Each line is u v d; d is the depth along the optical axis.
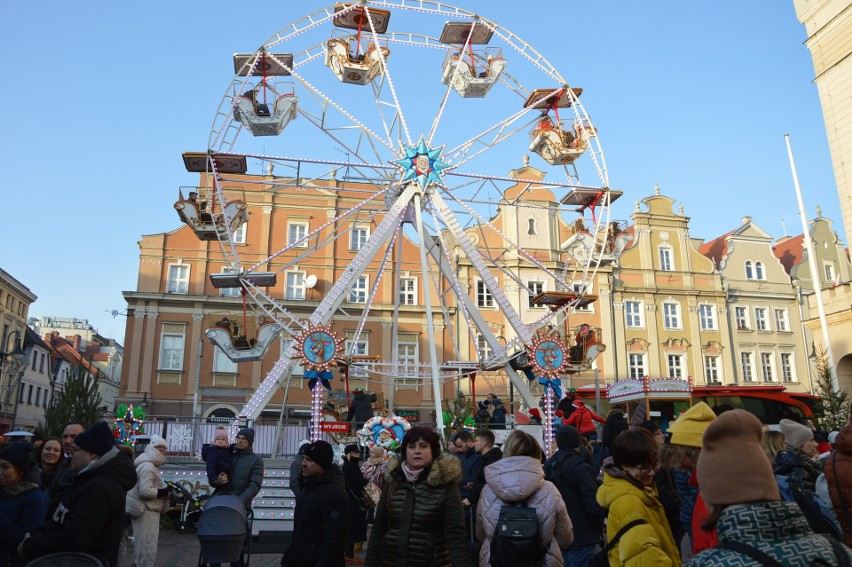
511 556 5.47
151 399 41.41
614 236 25.12
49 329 94.19
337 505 6.20
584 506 6.80
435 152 24.28
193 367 42.16
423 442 5.58
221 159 22.41
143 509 9.74
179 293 43.22
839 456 5.33
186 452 18.25
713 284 48.81
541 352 21.52
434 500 5.43
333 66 24.08
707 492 3.15
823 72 27.69
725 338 47.91
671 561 4.46
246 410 19.84
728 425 3.19
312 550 6.15
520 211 46.84
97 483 5.60
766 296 49.44
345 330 44.41
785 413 25.67
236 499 7.82
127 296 42.41
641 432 5.16
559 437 7.30
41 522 6.56
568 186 25.09
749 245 50.62
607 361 45.44
